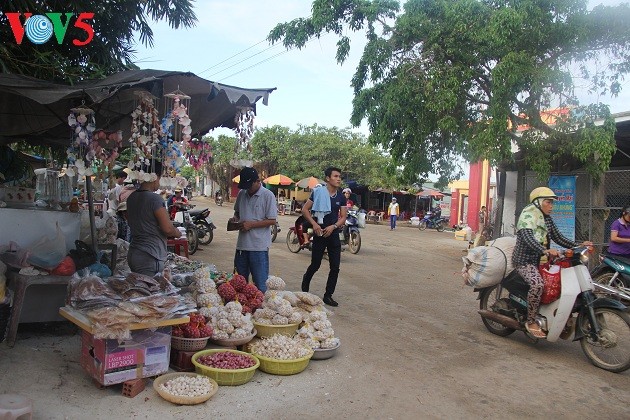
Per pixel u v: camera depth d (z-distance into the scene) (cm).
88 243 600
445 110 1089
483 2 1124
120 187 884
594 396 452
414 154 1237
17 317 461
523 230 563
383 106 1169
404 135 1195
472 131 1096
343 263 1163
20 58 577
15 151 848
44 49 607
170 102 530
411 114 1145
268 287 572
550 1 1005
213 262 1023
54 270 479
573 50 1027
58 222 552
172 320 409
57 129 661
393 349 552
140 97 481
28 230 533
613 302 515
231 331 477
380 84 1212
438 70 1066
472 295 873
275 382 437
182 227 998
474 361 530
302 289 727
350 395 425
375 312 708
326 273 988
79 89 409
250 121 577
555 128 1052
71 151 495
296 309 548
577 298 540
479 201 2366
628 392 464
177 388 385
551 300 545
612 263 795
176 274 547
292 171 3472
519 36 1005
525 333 600
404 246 1698
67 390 384
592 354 535
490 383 472
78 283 417
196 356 435
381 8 1158
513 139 1095
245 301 531
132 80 443
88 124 479
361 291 845
